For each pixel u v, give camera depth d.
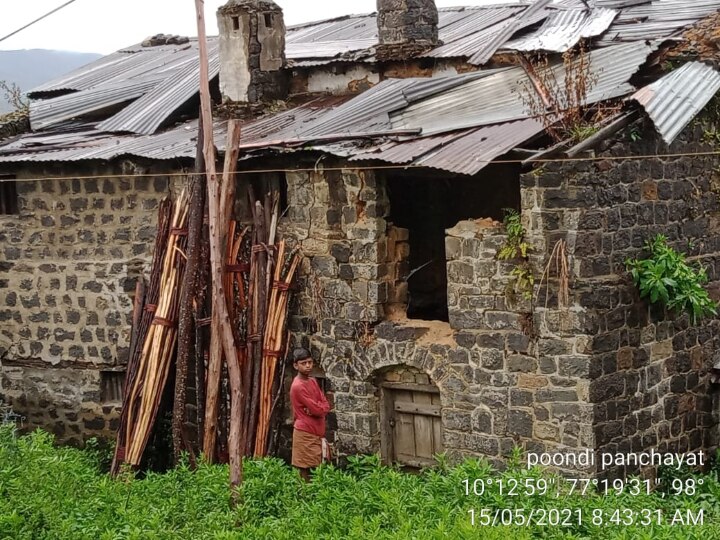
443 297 19.80
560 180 15.14
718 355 17.55
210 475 15.65
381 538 12.62
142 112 21.31
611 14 19.59
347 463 17.50
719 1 19.22
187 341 17.81
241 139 18.72
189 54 24.61
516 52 18.70
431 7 20.36
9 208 20.75
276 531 13.20
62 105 22.64
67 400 20.48
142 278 19.19
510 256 15.66
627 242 15.80
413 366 16.94
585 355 15.30
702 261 17.19
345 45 21.78
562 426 15.52
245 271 17.97
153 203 19.16
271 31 20.92
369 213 17.06
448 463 16.58
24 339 20.66
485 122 16.83
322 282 17.64
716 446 17.50
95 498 15.05
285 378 18.06
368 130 17.66
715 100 17.19
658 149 16.25
